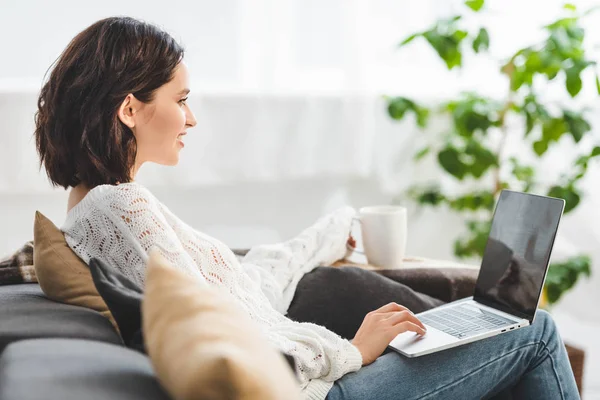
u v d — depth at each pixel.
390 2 2.63
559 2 2.70
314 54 2.58
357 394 1.11
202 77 2.49
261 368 0.66
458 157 2.49
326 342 1.13
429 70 2.72
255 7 2.49
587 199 2.71
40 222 1.16
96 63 1.18
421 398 1.17
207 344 0.67
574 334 2.82
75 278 1.13
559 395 1.31
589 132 2.52
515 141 2.77
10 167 2.26
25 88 2.25
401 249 1.72
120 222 1.11
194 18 2.45
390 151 2.69
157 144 1.26
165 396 0.74
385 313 1.24
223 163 2.46
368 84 2.61
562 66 2.29
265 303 1.32
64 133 1.19
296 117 2.52
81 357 0.80
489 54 2.69
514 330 1.28
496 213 1.46
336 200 2.71
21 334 0.94
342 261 1.77
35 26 2.30
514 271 1.36
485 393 1.27
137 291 1.00
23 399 0.66
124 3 2.38
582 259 2.47
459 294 1.66
